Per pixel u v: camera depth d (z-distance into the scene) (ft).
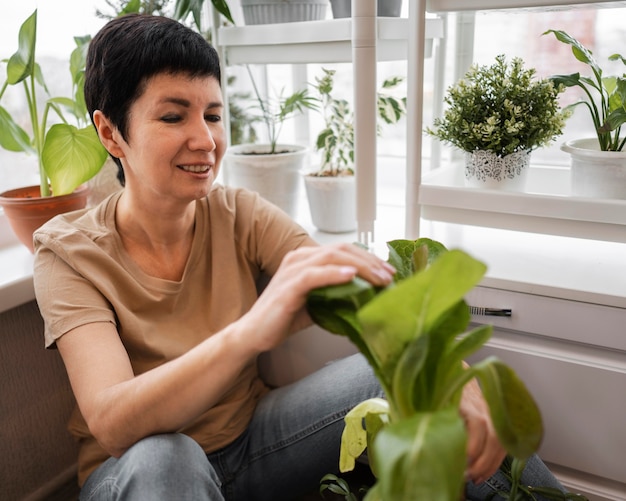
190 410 2.36
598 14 4.05
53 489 4.09
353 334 1.63
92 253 2.92
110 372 2.59
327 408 3.26
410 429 1.30
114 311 2.95
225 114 4.67
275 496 3.49
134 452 2.44
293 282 1.74
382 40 3.72
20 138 3.82
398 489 1.22
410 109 3.26
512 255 3.55
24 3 4.15
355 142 3.48
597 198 3.00
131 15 2.89
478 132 3.27
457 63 4.50
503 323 3.23
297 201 4.58
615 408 3.02
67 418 4.17
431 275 1.26
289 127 5.75
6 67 3.79
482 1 2.97
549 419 3.24
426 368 1.53
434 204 3.34
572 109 3.54
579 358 3.08
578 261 3.38
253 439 3.42
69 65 4.28
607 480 3.23
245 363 2.23
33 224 3.64
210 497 2.46
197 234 3.32
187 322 3.27
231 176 4.54
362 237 3.66
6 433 3.77
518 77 3.32
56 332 2.74
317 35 3.80
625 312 2.87
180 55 2.72
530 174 4.16
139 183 2.99
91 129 3.56
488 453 1.83
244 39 4.19
